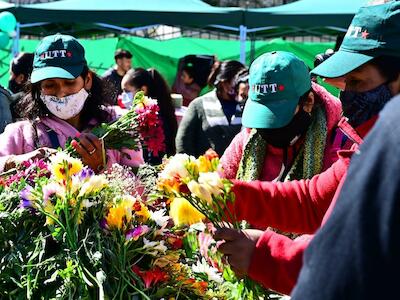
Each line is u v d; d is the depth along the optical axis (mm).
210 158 1873
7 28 6570
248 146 2455
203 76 7449
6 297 1948
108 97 2730
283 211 1980
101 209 1983
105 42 10547
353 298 988
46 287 1931
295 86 2305
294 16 7707
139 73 4723
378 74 1673
